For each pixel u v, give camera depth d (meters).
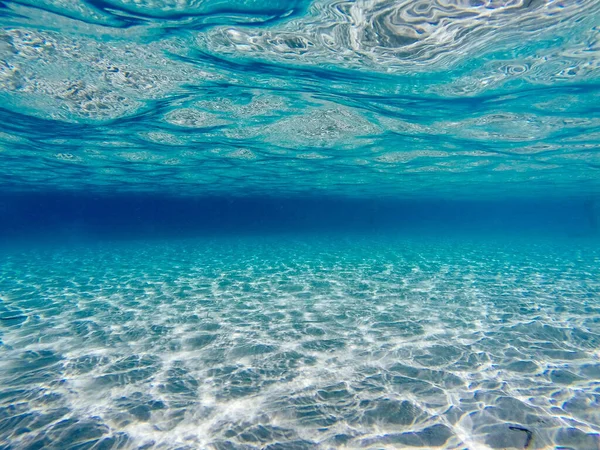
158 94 8.66
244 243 28.72
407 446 3.38
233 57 6.79
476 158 16.61
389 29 5.73
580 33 5.70
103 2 5.09
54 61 6.91
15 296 10.09
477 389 4.47
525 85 7.89
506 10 5.14
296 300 9.35
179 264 16.66
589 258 17.14
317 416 3.92
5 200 50.91
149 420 3.86
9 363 5.40
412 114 10.20
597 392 4.34
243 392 4.47
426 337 6.42
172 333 6.78
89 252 22.56
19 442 3.49
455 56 6.58
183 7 5.19
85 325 7.30
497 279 12.05
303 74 7.54
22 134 12.11
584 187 28.62
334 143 13.88
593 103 8.94
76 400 4.29
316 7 5.18
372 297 9.60
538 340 6.18
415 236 37.78
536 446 3.36
